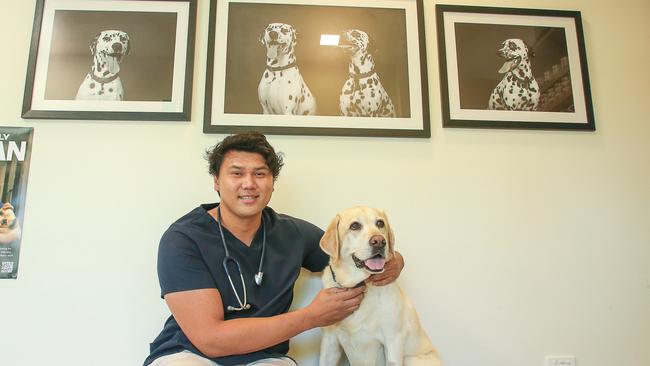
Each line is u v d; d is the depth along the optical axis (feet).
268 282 3.90
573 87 5.51
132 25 5.15
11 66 4.96
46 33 5.04
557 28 5.65
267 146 3.96
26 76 4.90
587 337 4.95
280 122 5.02
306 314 3.50
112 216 4.73
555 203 5.23
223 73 5.08
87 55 5.04
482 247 5.04
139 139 4.91
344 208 4.96
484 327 4.87
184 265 3.48
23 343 4.42
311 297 4.77
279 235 4.18
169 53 5.10
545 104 5.42
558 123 5.37
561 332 4.94
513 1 5.70
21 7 5.11
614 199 5.32
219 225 3.85
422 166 5.15
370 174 5.06
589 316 5.00
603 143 5.44
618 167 5.40
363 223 3.83
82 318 4.51
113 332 4.51
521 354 4.85
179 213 4.80
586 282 5.08
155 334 4.54
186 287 3.43
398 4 5.49
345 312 3.65
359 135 5.06
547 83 5.48
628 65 5.71
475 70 5.42
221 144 3.98
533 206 5.20
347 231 3.84
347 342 3.95
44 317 4.48
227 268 3.71
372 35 5.37
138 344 4.51
